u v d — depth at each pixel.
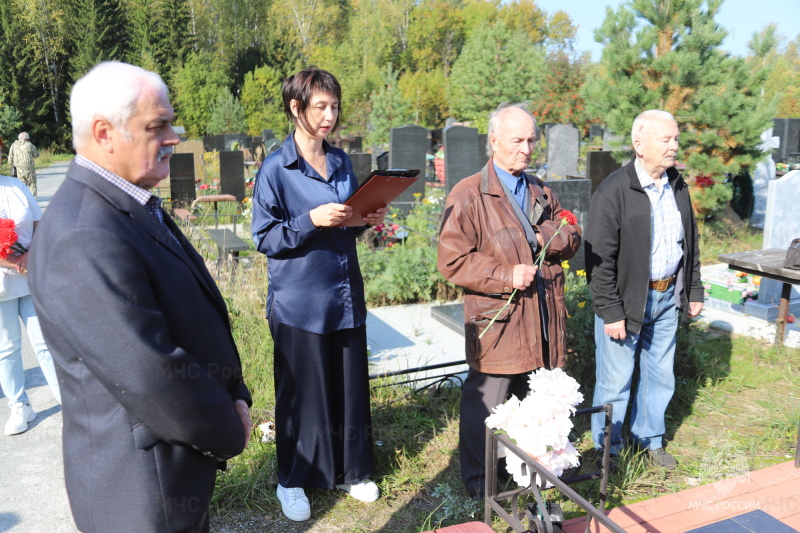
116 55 41.03
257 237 2.69
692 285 3.37
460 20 54.09
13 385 3.63
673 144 2.95
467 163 10.70
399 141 10.61
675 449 3.54
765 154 8.45
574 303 4.36
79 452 1.42
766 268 4.46
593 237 3.13
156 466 1.42
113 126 1.40
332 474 2.87
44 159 30.08
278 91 36.88
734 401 4.14
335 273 2.72
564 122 23.98
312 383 2.77
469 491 3.02
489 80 27.11
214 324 1.61
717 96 8.28
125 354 1.30
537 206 2.90
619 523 2.81
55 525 2.82
